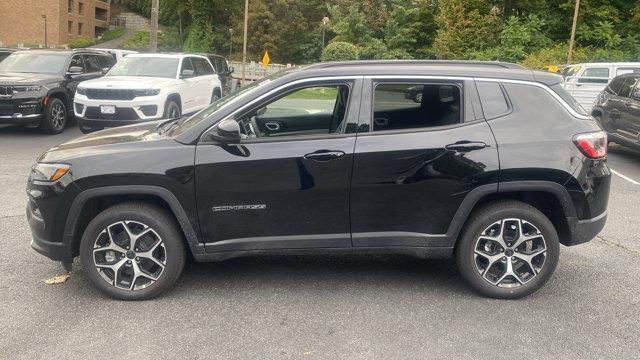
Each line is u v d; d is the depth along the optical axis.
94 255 4.32
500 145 4.30
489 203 4.47
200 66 14.60
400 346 3.74
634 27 37.25
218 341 3.78
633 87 11.25
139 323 4.02
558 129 4.38
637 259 5.50
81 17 72.00
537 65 30.77
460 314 4.22
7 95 12.14
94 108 11.71
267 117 4.70
